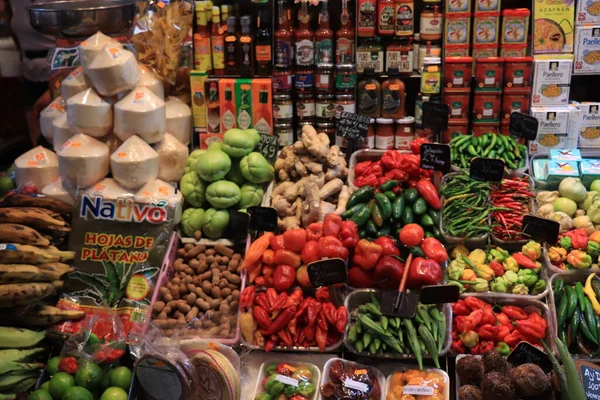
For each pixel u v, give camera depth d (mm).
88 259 3896
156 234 3916
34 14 4184
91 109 3951
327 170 4340
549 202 4156
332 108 4656
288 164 4332
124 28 4297
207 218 4008
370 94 4625
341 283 3555
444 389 3264
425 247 3768
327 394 3273
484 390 3033
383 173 4406
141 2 4527
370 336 3479
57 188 4074
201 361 3213
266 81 4473
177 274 3875
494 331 3498
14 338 3457
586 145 4594
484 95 4562
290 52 4590
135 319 3672
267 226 3930
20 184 4180
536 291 3727
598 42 4547
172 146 4160
